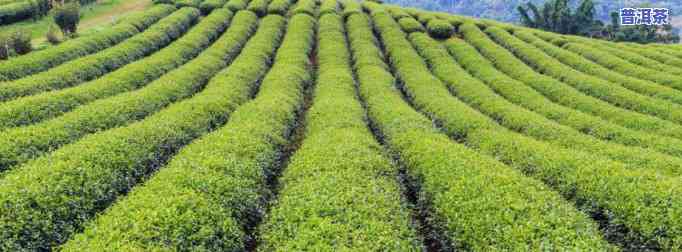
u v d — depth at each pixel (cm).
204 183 1481
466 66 4128
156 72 3241
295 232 1259
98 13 5681
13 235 1298
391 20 5331
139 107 2419
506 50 4553
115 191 1642
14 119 2147
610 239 1545
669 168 1817
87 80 3116
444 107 2673
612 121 2750
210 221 1320
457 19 5722
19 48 3597
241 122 2202
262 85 3053
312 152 1812
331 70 3525
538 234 1221
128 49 3681
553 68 3991
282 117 2380
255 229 1490
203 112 2356
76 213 1472
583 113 2702
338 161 1692
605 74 3872
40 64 3191
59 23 4206
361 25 5081
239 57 3722
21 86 2644
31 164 1691
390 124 2345
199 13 5381
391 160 1930
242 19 5000
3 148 1766
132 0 6488
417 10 6353
